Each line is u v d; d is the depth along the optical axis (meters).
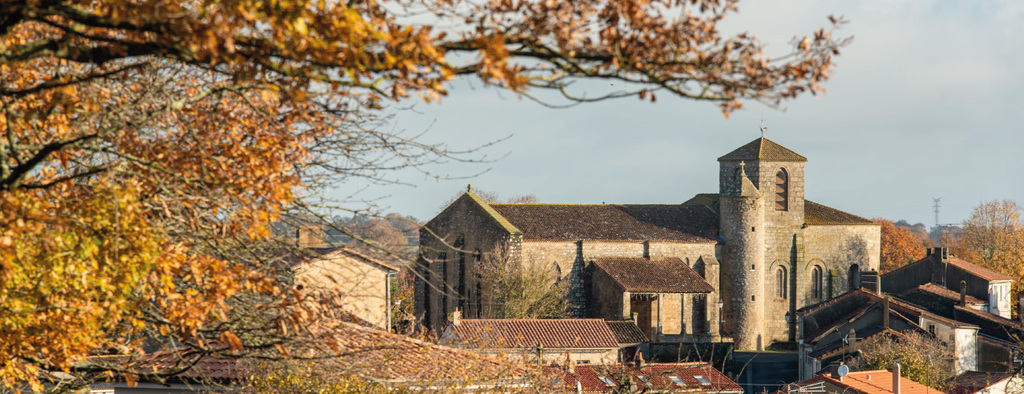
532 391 22.02
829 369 54.97
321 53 8.39
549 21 8.77
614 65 8.62
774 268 79.19
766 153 78.94
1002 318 68.38
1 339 10.45
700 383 35.03
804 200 84.88
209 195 10.81
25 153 10.93
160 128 11.20
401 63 8.31
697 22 8.78
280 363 14.98
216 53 8.23
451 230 74.69
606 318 69.12
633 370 26.56
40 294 9.95
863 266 81.88
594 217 73.94
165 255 10.07
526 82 8.16
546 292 66.88
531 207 73.19
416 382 18.23
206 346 11.91
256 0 8.23
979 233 115.19
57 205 10.12
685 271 71.44
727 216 75.88
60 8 8.34
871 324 59.12
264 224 11.14
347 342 14.28
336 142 12.14
